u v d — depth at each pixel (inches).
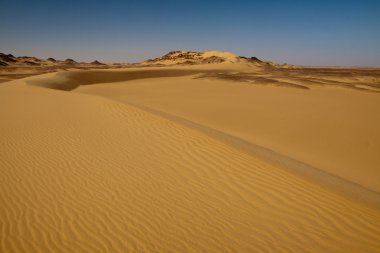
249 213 209.3
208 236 187.5
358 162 395.5
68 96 701.9
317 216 206.8
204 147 321.1
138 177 257.8
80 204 219.1
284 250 177.2
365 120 589.6
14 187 241.4
